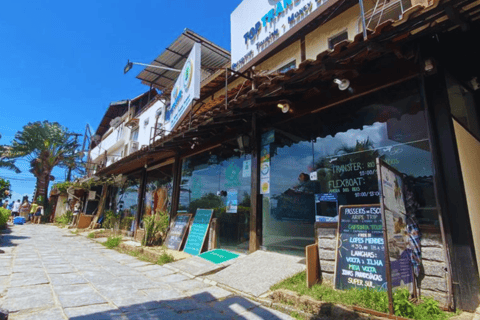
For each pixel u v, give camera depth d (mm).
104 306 3320
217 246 7039
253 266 4887
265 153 6301
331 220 4797
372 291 3143
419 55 3561
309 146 5445
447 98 3566
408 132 4051
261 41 7426
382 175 3148
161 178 10906
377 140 4430
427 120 3633
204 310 3359
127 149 20031
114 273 5117
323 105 5234
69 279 4488
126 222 12961
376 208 3664
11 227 15203
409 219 3514
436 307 2896
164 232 8523
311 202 5172
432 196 3586
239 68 8062
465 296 2994
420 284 3348
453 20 2895
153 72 13789
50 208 26891
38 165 26250
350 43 3463
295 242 5273
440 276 3211
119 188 14969
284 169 5809
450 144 3418
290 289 3738
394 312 2742
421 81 3857
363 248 3604
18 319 2781
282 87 4508
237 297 3857
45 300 3400
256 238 5918
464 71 4137
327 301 3174
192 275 4996
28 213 24391
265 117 6438
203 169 8422
